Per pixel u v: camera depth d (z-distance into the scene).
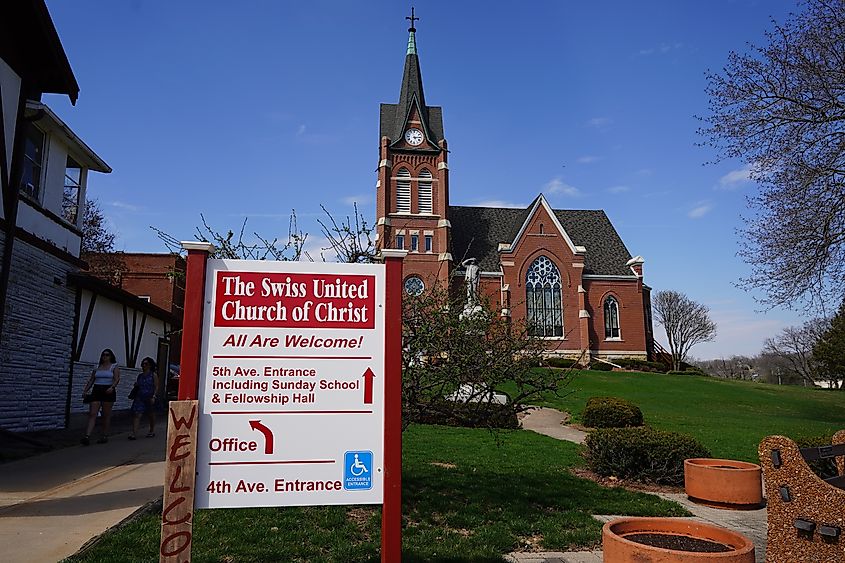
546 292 43.28
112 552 5.20
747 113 19.98
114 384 12.45
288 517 6.62
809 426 20.36
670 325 65.62
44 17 12.16
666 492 9.59
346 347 4.12
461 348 7.10
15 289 12.31
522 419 19.77
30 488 7.75
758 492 8.67
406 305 7.13
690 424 19.86
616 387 30.83
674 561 4.24
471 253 45.34
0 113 11.70
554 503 8.04
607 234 49.59
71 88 13.83
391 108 46.00
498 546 6.08
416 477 9.12
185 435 3.76
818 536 4.34
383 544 3.97
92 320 16.17
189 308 3.93
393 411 4.10
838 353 32.53
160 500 7.12
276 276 4.10
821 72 19.09
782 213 20.12
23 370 12.61
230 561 5.30
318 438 3.98
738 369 90.44
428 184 43.97
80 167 15.66
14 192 12.01
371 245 7.58
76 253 15.30
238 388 3.94
